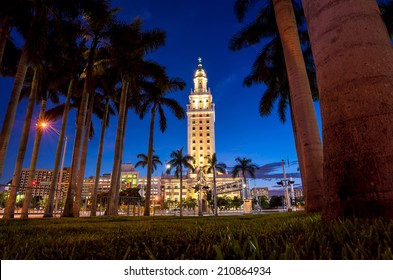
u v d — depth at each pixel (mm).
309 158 8055
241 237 2350
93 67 20234
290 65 8977
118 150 23438
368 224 2312
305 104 8461
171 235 3061
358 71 3045
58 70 21266
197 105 130125
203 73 141500
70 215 16031
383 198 2578
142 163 55906
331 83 3236
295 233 2455
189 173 118312
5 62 19516
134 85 25281
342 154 2973
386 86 2908
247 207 35188
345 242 1874
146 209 25875
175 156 47281
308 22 3832
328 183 3111
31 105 18578
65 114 23703
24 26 16484
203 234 2852
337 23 3322
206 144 121938
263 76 20375
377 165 2697
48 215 17172
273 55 19844
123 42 19172
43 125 24531
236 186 40625
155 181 148625
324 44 3414
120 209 43469
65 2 15789
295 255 1562
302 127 8375
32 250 2189
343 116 3039
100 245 2424
